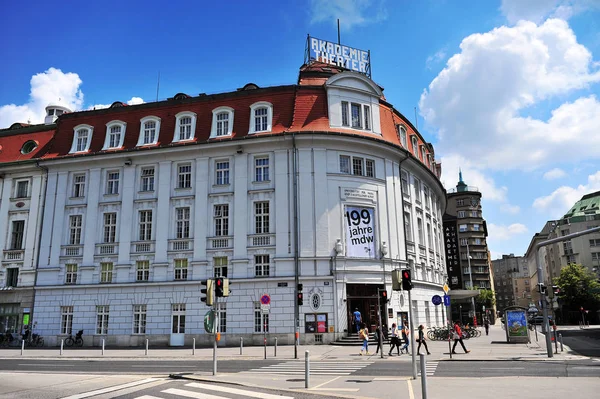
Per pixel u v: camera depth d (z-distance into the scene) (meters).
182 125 36.34
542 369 17.42
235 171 34.28
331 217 32.91
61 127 39.28
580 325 74.44
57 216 36.75
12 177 38.94
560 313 89.44
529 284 174.50
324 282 31.58
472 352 25.23
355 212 33.72
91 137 37.97
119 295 34.06
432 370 17.70
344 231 32.94
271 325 31.30
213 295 17.27
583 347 28.52
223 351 28.00
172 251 33.91
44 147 39.47
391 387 13.15
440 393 12.01
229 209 33.84
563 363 19.66
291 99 35.25
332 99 35.03
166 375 16.78
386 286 33.25
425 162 44.44
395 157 37.03
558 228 99.06
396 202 36.00
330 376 16.19
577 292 80.38
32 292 35.84
